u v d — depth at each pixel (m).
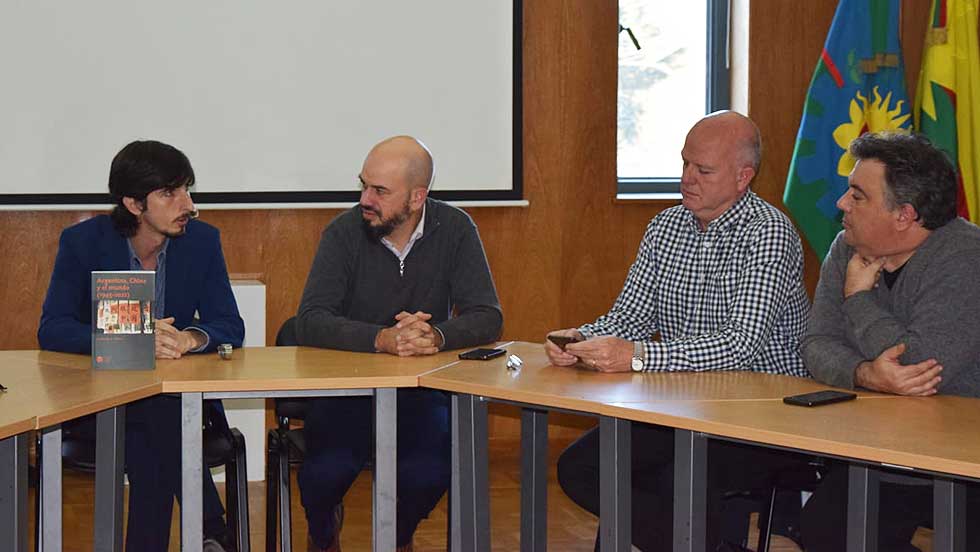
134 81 4.01
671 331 2.77
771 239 2.54
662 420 1.96
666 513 2.46
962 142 4.21
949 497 1.72
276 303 4.20
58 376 2.33
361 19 4.14
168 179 2.61
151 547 2.57
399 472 2.66
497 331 2.85
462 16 4.21
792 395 2.15
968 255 2.20
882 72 4.26
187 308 2.80
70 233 2.75
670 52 4.54
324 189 4.15
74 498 3.78
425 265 2.88
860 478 1.83
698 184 2.61
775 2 4.42
